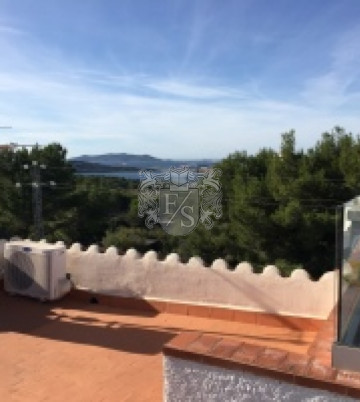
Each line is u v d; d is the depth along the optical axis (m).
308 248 18.03
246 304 7.40
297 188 18.20
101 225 35.22
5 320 7.57
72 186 34.28
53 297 8.30
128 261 8.16
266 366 3.29
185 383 3.56
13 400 5.12
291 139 19.50
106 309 8.13
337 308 3.53
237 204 19.12
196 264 7.70
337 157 19.31
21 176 32.06
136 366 5.93
